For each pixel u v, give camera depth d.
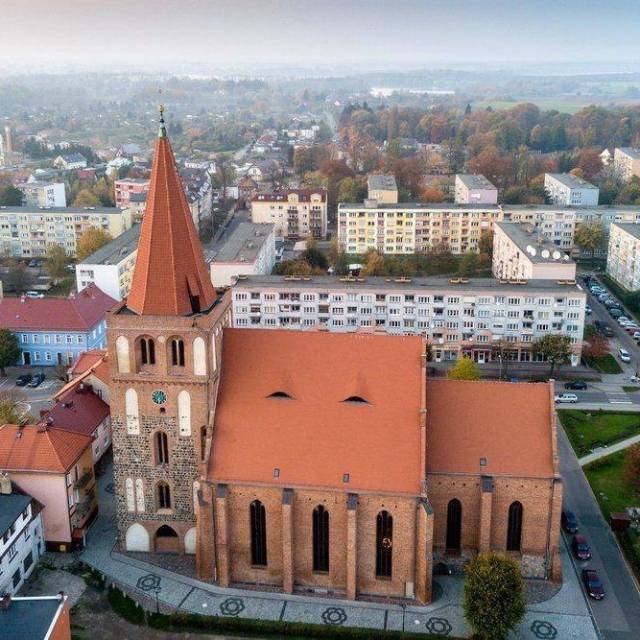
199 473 86.19
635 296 189.62
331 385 84.94
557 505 84.50
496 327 158.50
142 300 80.25
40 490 91.00
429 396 87.38
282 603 83.69
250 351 86.56
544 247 183.38
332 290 160.00
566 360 152.75
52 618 69.19
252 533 85.25
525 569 87.69
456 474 84.56
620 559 92.31
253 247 195.12
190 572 88.50
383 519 82.31
